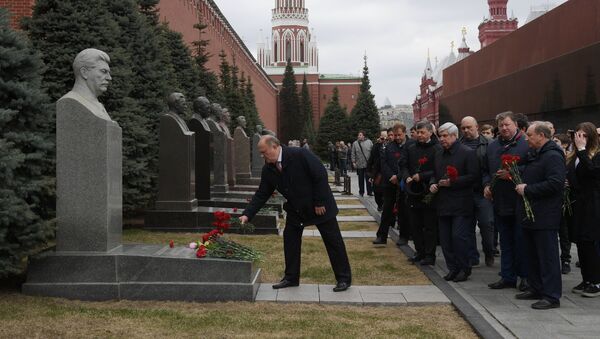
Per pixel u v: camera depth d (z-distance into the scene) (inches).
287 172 271.0
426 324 225.9
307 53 4377.5
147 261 254.4
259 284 281.7
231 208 490.9
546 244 252.5
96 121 257.9
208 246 262.8
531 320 232.5
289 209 277.4
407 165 354.6
